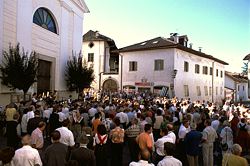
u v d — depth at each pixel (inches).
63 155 224.5
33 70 674.2
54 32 916.6
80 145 227.1
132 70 1352.1
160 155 281.0
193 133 315.9
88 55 1596.9
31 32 770.2
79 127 372.5
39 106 456.8
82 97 892.6
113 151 319.0
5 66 649.6
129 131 346.9
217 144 378.0
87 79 964.0
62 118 426.3
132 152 341.7
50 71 895.1
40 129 267.7
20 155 203.8
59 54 935.0
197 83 1446.9
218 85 1739.7
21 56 709.9
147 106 557.6
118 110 464.4
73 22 1025.5
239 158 221.0
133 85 1341.0
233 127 409.7
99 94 983.0
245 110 613.9
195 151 313.4
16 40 705.6
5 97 666.8
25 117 374.9
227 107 693.3
